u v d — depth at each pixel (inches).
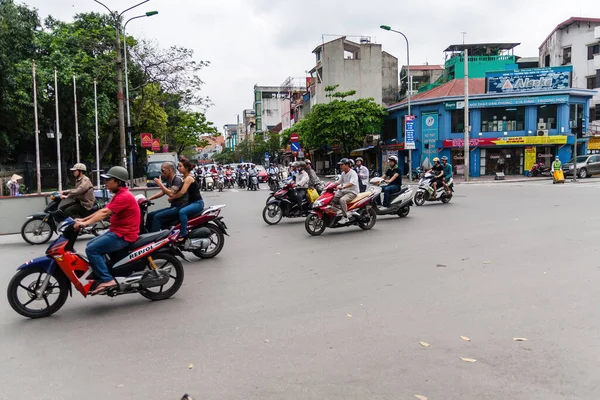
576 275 249.3
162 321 199.8
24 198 453.1
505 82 1411.2
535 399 127.4
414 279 252.5
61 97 1109.7
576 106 1429.6
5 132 1022.4
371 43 2070.6
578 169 1227.2
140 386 140.7
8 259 352.8
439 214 535.2
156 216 322.0
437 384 136.6
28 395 137.2
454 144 1437.0
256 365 152.8
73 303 232.7
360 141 1685.5
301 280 259.4
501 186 1000.9
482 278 250.1
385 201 508.7
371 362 152.3
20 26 995.9
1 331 193.9
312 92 2220.7
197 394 134.6
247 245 377.4
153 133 1588.3
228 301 225.5
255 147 3208.7
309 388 136.3
